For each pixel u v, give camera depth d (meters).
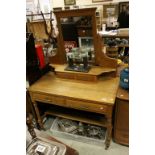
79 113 1.80
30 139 1.06
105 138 1.70
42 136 1.13
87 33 1.51
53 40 2.00
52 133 1.90
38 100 1.66
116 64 1.57
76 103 1.47
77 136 1.79
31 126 1.06
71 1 4.19
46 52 1.92
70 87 1.57
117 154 1.62
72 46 1.64
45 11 4.26
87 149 1.71
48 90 1.56
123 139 1.65
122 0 3.76
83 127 1.77
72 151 1.03
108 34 3.17
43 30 2.17
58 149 0.97
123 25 3.51
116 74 1.63
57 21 1.54
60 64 1.79
